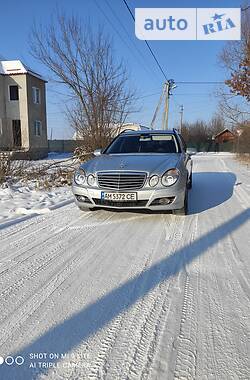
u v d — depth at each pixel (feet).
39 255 11.81
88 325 7.47
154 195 15.12
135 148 19.95
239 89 53.26
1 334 7.19
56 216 17.70
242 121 67.05
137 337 7.03
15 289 9.21
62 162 41.32
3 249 12.48
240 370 6.03
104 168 16.06
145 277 9.89
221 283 9.46
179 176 15.66
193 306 8.22
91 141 45.42
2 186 28.50
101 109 46.32
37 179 31.99
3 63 94.22
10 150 34.94
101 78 47.37
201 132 195.52
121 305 8.30
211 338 6.95
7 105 94.27
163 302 8.42
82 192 16.34
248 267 10.59
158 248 12.41
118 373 6.01
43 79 102.06
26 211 18.62
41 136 102.83
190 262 11.03
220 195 24.02
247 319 7.64
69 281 9.69
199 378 5.86
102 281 9.66
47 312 8.03
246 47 50.96
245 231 14.57
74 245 12.86
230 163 65.36
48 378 5.95
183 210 16.69
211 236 13.83
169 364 6.22
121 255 11.73
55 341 6.94
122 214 17.85
